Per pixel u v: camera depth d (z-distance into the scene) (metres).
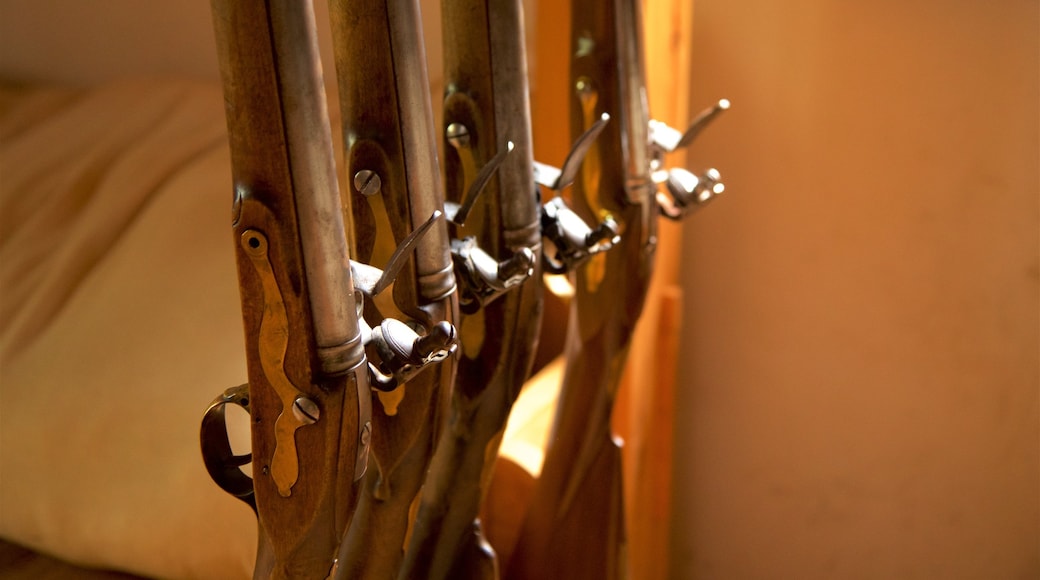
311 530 0.86
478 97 1.05
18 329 1.57
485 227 1.08
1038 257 1.95
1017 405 2.04
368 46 0.92
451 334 0.86
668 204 1.34
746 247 2.20
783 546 2.39
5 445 1.36
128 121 2.01
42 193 1.89
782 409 2.28
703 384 2.35
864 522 2.27
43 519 1.31
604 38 1.22
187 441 1.30
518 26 1.05
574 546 1.43
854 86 2.00
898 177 2.01
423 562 1.17
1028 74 1.86
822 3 1.98
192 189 1.67
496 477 1.62
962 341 2.06
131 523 1.28
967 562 2.19
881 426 2.19
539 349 2.00
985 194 1.95
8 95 2.29
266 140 0.81
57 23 2.38
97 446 1.32
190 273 1.50
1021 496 2.10
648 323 1.95
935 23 1.90
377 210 0.94
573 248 1.12
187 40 2.25
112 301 1.50
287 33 0.80
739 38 2.07
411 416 0.99
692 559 2.51
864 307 2.12
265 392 0.84
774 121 2.09
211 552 1.26
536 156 1.81
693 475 2.44
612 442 1.40
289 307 0.82
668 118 1.82
